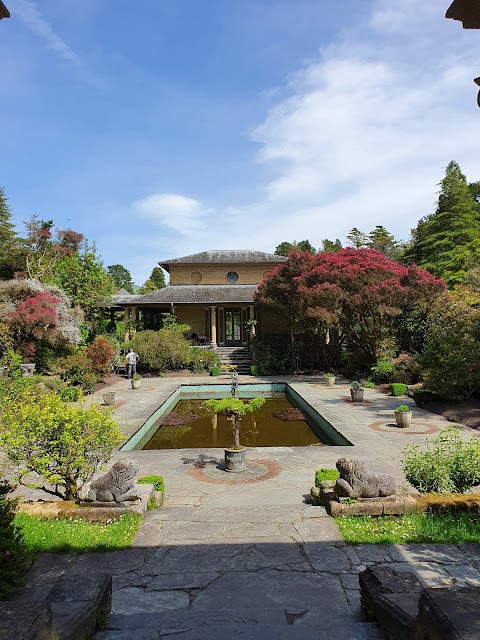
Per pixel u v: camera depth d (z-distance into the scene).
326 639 2.90
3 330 17.81
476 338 14.72
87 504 5.50
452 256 37.12
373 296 20.62
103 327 30.67
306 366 27.66
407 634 2.41
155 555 4.46
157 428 13.83
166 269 35.78
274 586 3.82
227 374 25.97
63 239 28.14
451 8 2.20
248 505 6.12
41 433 5.67
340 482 5.59
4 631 2.07
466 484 6.13
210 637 2.97
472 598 1.96
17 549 3.89
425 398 14.73
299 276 23.72
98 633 3.04
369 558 4.31
